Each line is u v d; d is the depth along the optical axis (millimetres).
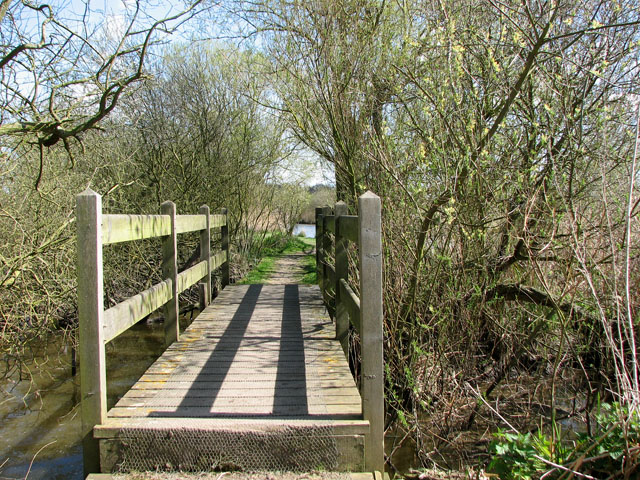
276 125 13430
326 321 5684
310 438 2625
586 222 4680
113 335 2891
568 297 4367
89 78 5762
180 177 11359
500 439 3479
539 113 4754
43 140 5754
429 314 4812
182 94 11906
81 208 2652
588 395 4395
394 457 4566
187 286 5340
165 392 3312
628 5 4602
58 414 5375
